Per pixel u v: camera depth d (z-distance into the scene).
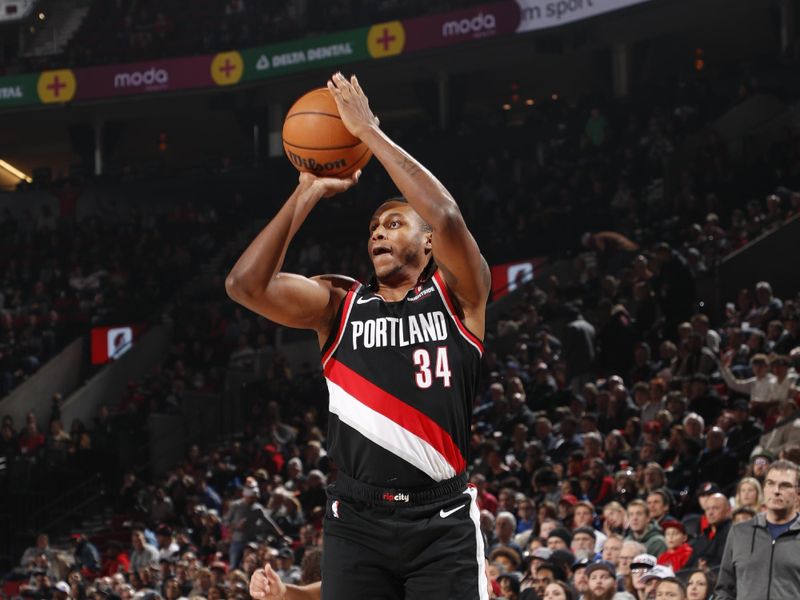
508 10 34.38
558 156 33.75
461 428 4.02
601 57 36.53
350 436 3.99
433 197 3.92
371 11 37.69
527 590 11.00
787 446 12.66
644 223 27.50
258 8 41.72
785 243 22.12
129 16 42.81
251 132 41.81
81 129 43.12
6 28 44.22
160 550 20.06
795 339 17.41
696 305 22.41
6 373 32.59
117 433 28.11
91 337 34.62
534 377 20.81
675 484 13.84
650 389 16.78
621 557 10.73
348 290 4.21
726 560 8.30
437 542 3.93
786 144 26.92
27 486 26.48
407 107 43.00
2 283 37.81
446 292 4.07
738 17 34.53
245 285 3.94
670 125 31.86
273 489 20.00
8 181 48.72
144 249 38.12
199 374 30.56
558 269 27.52
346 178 4.30
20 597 19.34
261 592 4.50
